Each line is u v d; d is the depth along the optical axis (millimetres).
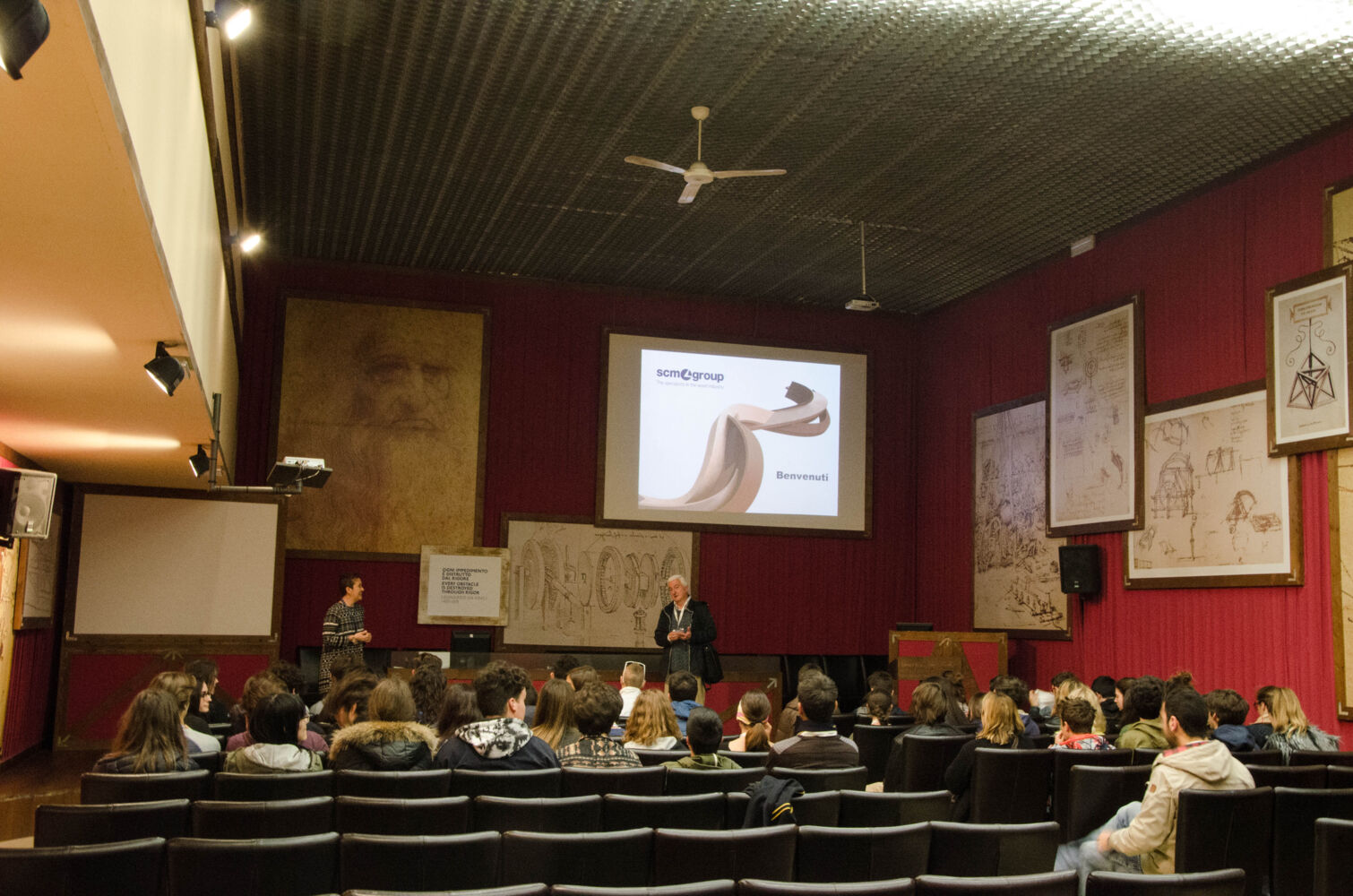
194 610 11031
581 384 13172
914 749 5785
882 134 9102
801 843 3287
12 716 9188
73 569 10688
